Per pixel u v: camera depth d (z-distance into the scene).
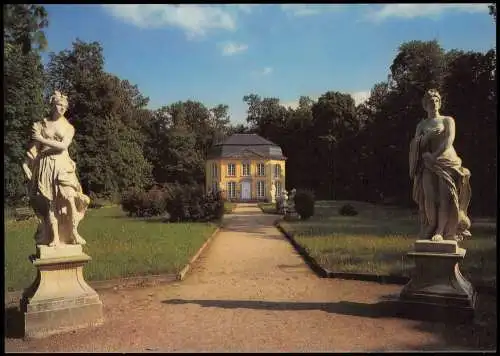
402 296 6.64
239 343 5.55
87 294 6.46
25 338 5.91
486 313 6.65
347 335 5.81
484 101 28.17
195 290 8.67
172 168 68.81
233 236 18.47
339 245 13.60
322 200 58.59
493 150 26.62
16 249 13.30
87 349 5.42
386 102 44.56
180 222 24.00
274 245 15.42
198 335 5.91
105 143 49.94
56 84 53.97
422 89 36.44
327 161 65.62
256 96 90.94
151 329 6.20
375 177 51.81
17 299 7.82
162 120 79.19
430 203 6.70
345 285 8.91
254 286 8.97
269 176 65.50
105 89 50.78
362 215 28.55
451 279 6.41
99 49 55.59
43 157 6.34
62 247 6.39
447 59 36.97
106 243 14.83
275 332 5.98
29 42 6.55
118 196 49.84
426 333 5.84
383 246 13.20
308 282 9.27
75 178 6.60
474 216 24.80
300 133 72.50
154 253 12.61
